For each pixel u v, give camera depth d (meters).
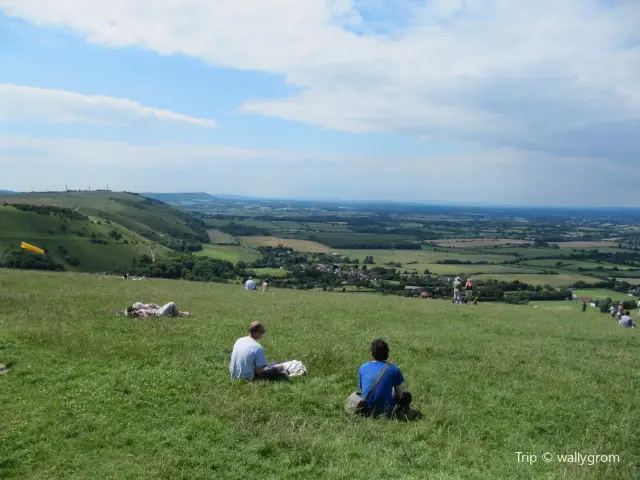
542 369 15.59
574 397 12.92
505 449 9.55
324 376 13.41
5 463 7.70
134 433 8.96
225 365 13.58
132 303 24.06
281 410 10.51
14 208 138.75
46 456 7.98
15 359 12.62
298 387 12.09
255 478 7.70
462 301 42.34
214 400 10.62
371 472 7.96
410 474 8.04
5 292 24.53
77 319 18.34
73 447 8.31
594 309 71.94
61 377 11.59
